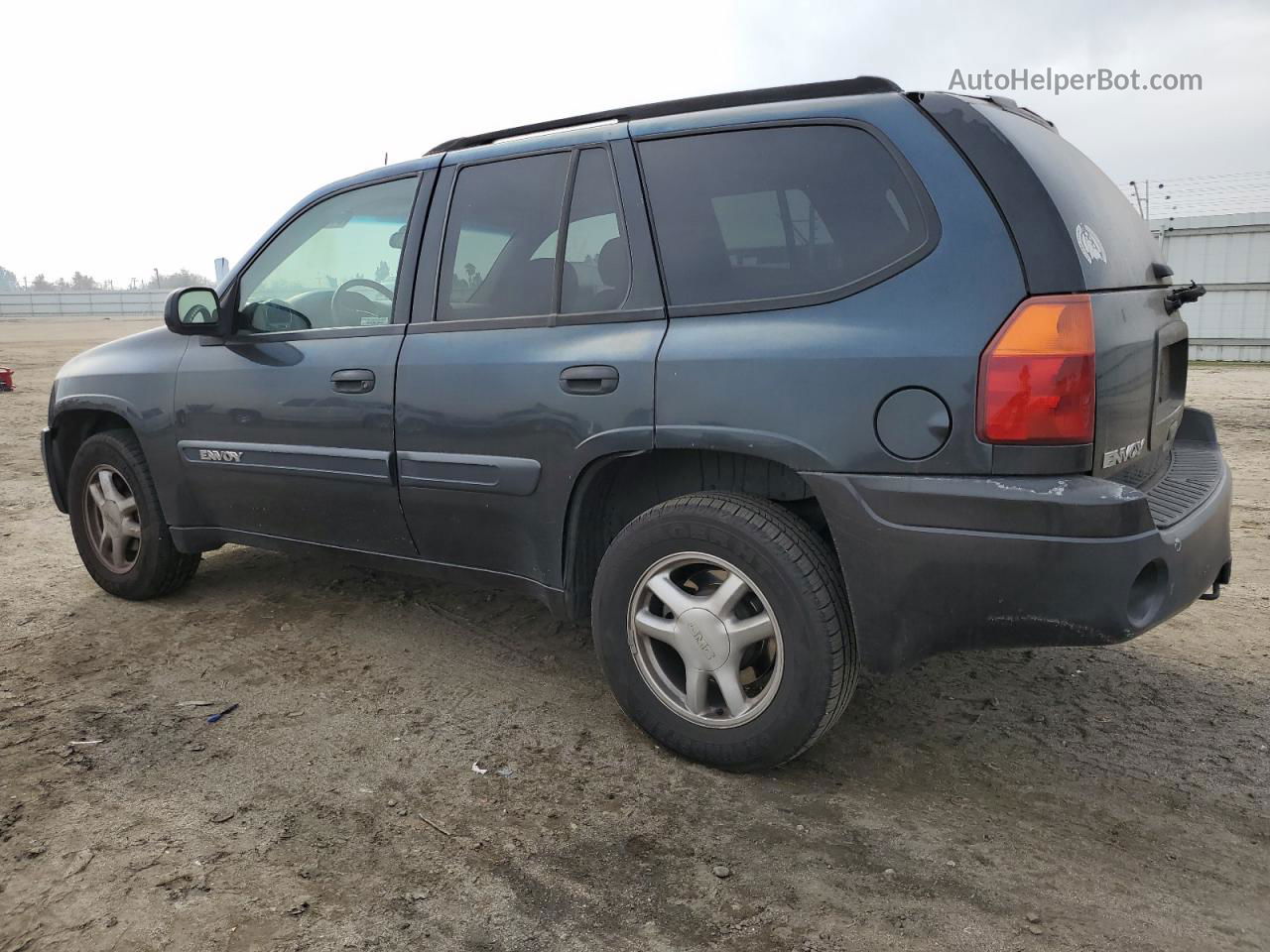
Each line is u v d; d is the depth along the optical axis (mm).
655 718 2734
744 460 2734
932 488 2221
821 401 2338
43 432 4281
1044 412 2125
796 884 2154
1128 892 2125
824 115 2494
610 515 3027
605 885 2152
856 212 2395
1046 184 2250
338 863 2232
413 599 4145
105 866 2213
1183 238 17297
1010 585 2180
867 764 2723
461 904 2082
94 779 2619
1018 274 2172
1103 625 2129
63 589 4359
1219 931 1990
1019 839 2340
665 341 2596
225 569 4633
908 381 2234
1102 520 2084
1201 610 4008
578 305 2828
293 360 3439
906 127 2367
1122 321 2307
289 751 2793
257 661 3473
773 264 2502
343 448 3307
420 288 3191
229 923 2008
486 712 3055
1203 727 2938
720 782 2611
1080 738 2873
